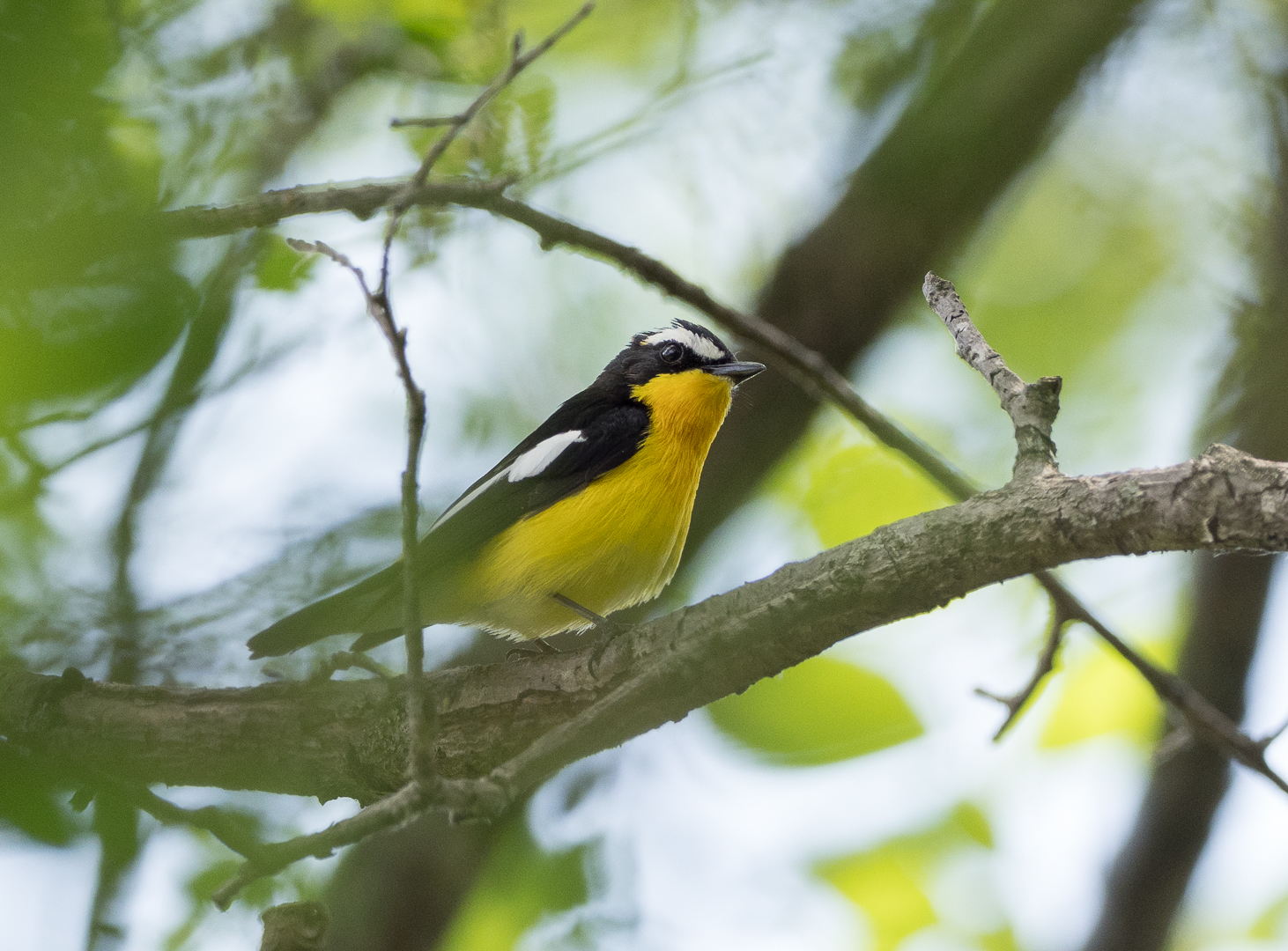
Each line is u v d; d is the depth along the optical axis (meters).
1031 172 13.34
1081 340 13.71
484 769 7.45
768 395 11.43
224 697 7.88
